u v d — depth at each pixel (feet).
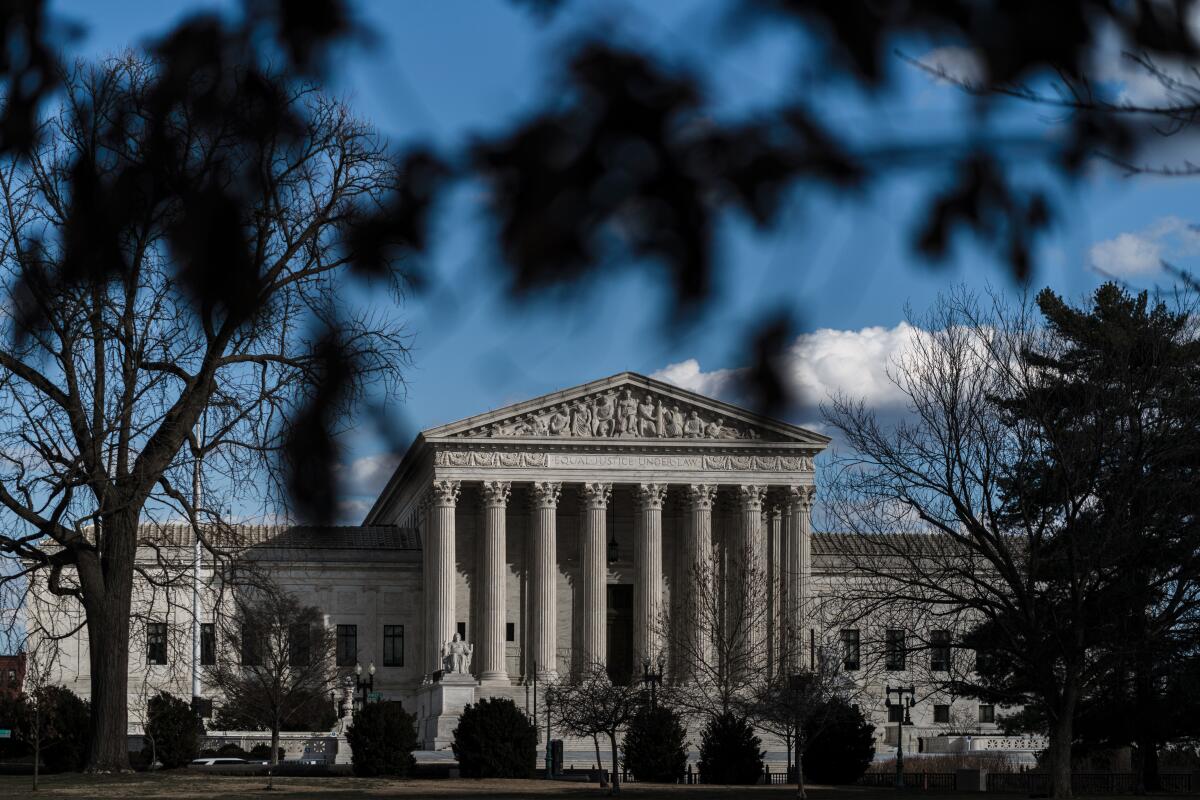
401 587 531.09
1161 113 16.71
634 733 338.75
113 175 18.80
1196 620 235.20
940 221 15.92
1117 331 237.86
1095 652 251.39
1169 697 270.26
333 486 21.86
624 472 499.10
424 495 510.17
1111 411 230.68
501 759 319.68
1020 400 240.32
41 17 17.85
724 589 463.83
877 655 264.93
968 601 237.25
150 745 323.78
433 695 469.16
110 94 19.36
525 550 524.11
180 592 389.19
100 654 208.74
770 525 511.40
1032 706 302.25
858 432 244.01
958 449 236.43
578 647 513.45
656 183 15.14
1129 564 231.71
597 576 493.77
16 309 24.86
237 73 17.58
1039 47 15.20
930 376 244.01
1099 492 232.53
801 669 357.82
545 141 15.17
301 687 440.86
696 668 442.91
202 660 429.79
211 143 18.17
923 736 499.51
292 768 325.21
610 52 14.78
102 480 177.17
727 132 15.15
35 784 201.46
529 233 15.21
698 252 15.12
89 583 206.59
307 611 454.81
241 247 18.08
